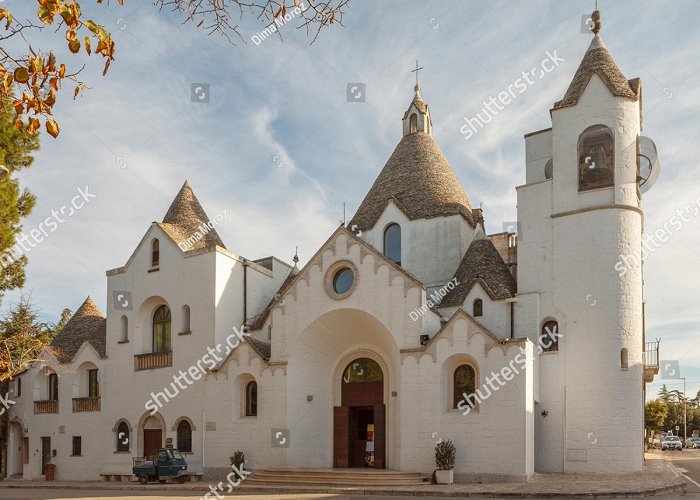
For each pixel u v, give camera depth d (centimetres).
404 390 2764
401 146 3925
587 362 2850
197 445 3288
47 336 4566
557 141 3109
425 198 3569
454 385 2719
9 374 3020
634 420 2783
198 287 3472
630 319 2862
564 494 2111
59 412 3944
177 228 3788
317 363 3150
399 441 2802
